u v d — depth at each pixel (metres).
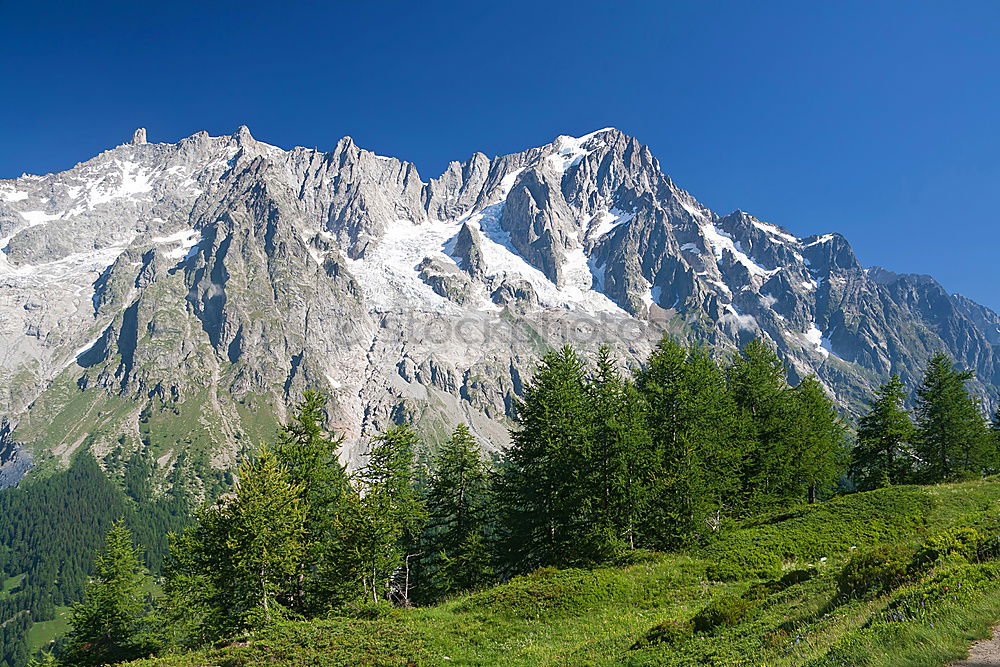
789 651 13.45
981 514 29.84
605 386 42.03
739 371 50.19
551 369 42.69
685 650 17.53
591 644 21.98
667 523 35.84
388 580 40.56
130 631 48.81
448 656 23.45
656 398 39.75
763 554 33.62
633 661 18.03
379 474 42.47
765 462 44.28
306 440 40.28
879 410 59.97
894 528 36.59
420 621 28.62
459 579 42.41
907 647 10.77
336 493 40.03
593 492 37.09
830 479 50.34
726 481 38.84
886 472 59.03
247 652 24.72
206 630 34.00
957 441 58.69
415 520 43.81
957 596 12.47
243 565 32.78
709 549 34.72
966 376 60.19
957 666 9.65
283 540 34.41
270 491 34.88
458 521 45.22
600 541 35.19
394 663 22.70
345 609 34.22
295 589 36.31
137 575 52.78
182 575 37.69
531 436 40.62
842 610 15.73
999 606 11.53
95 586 50.00
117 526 52.53
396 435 43.81
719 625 19.11
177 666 24.25
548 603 28.30
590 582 29.94
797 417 48.41
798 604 18.92
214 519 35.44
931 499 40.72
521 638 24.94
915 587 14.26
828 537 35.94
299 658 23.70
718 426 40.94
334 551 36.59
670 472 36.12
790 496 47.06
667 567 32.19
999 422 67.06
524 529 40.06
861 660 10.95
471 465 45.88
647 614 25.69
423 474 46.28
